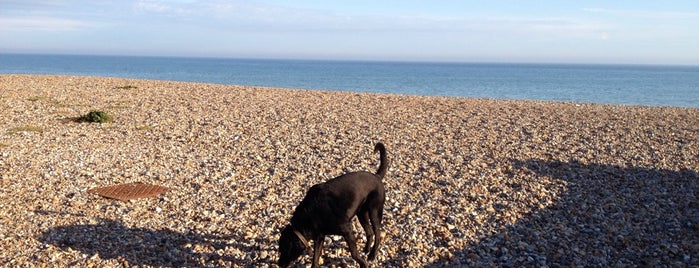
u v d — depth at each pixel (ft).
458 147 50.98
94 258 25.13
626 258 26.35
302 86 246.68
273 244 27.45
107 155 44.93
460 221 31.04
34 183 36.55
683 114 78.23
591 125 65.51
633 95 205.67
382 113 72.79
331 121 64.90
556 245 27.78
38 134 52.47
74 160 42.75
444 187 37.68
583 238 28.73
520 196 35.68
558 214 32.45
